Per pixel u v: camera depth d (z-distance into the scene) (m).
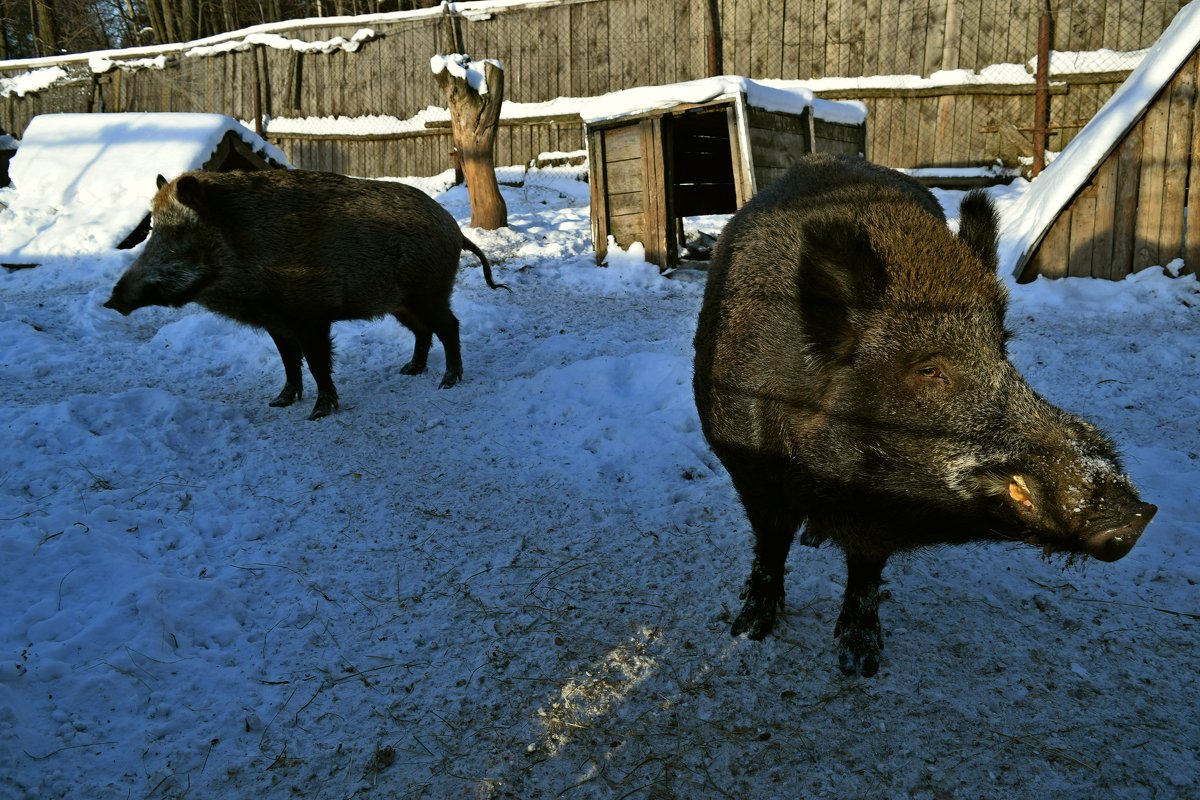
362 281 5.58
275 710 2.70
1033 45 12.42
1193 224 7.13
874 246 2.29
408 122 15.72
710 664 2.92
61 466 4.23
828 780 2.38
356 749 2.54
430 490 4.33
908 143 13.23
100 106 18.05
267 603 3.33
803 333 2.34
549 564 3.61
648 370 5.69
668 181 9.02
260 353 6.68
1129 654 2.88
